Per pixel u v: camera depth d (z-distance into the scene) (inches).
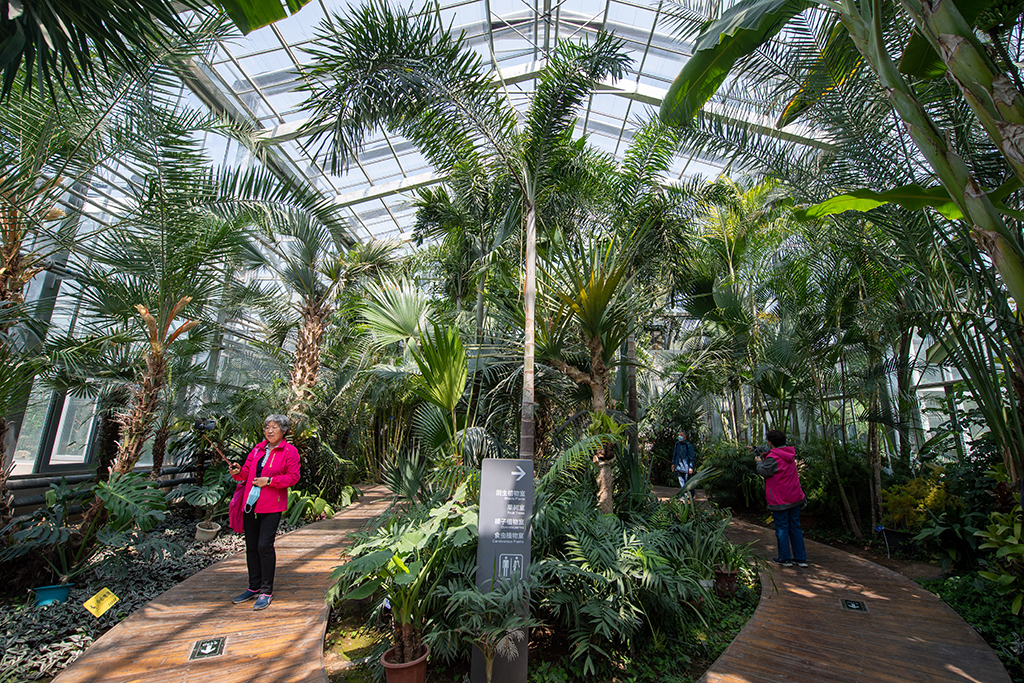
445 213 243.3
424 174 544.7
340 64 158.6
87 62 101.2
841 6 95.8
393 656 110.6
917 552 211.3
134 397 191.2
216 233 198.2
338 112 161.5
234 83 368.5
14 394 154.4
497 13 380.8
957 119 153.6
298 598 157.2
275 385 327.9
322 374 384.8
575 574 126.8
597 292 178.4
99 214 292.4
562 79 181.0
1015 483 152.5
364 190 553.6
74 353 181.6
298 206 231.6
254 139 223.5
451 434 179.8
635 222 234.2
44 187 158.7
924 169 166.2
